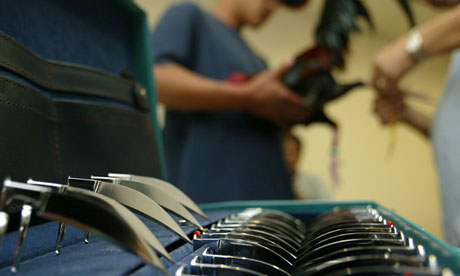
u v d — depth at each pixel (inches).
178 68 35.8
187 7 38.0
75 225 6.9
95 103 16.1
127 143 17.5
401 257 6.7
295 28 80.9
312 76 35.8
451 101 31.7
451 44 31.8
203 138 37.3
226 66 39.7
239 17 45.5
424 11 82.0
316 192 73.8
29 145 11.5
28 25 14.6
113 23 21.2
